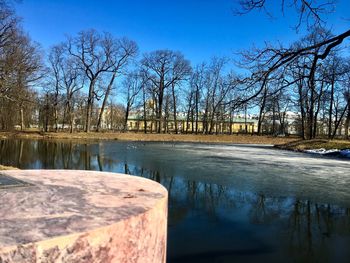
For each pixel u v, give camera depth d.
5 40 26.22
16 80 27.08
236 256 5.82
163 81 62.34
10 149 27.75
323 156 26.59
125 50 54.47
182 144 43.00
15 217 1.78
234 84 9.48
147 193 2.51
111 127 84.94
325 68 12.26
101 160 21.64
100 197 2.33
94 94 56.31
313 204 9.80
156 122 69.50
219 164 19.70
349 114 46.56
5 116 50.62
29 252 1.40
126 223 1.78
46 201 2.16
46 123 56.22
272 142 49.72
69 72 55.19
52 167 17.84
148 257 2.00
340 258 5.86
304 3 6.89
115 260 1.71
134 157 23.77
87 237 1.57
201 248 6.20
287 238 6.78
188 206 9.41
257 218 8.24
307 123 46.53
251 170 17.06
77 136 49.78
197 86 66.69
